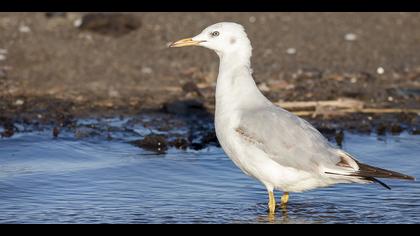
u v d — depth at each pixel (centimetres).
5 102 1661
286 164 1057
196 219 1062
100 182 1212
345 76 1883
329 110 1641
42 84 1780
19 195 1141
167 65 1930
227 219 1070
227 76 1122
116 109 1661
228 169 1299
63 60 1914
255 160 1074
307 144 1061
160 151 1405
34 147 1387
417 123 1600
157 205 1116
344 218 1072
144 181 1225
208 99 1727
